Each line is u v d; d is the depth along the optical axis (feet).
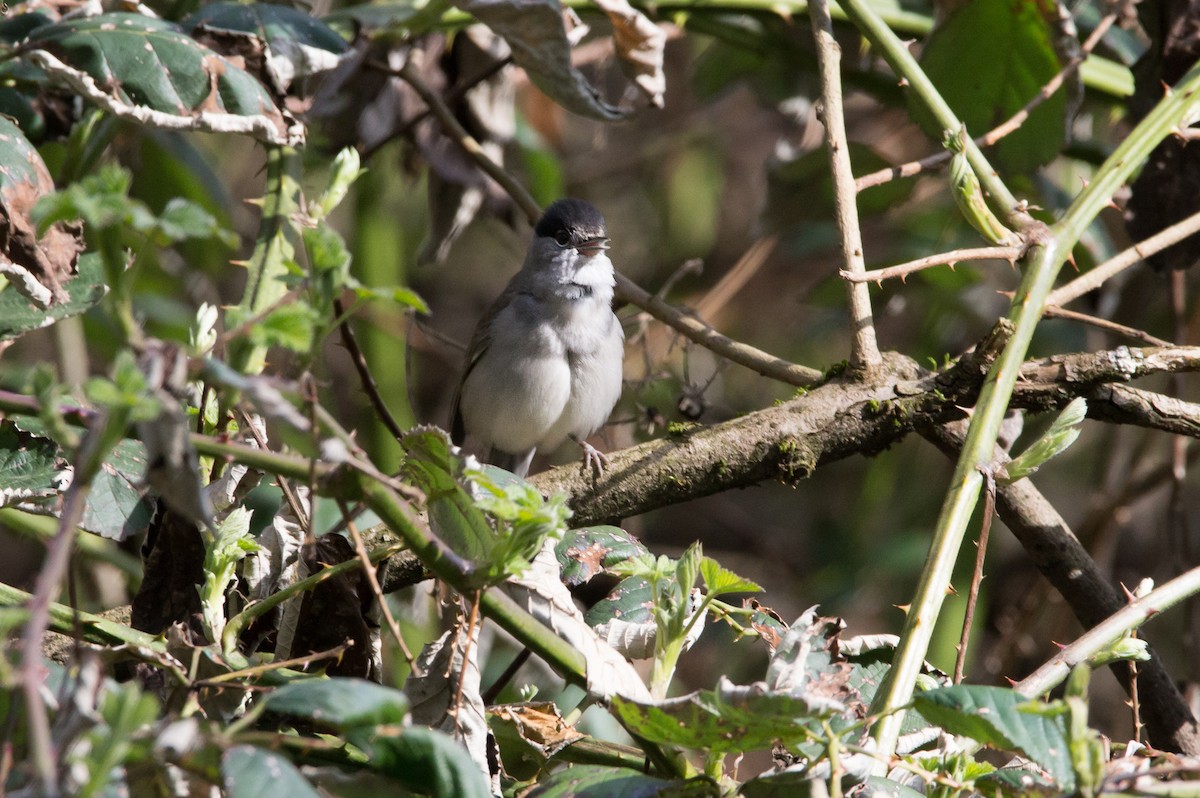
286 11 20.12
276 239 18.25
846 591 40.60
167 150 28.66
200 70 16.12
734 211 45.83
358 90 30.14
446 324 47.83
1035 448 15.65
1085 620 21.44
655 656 13.15
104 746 7.99
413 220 43.32
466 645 12.86
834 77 21.16
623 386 36.60
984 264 39.34
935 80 25.95
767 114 45.47
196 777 9.41
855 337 20.48
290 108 19.98
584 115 22.89
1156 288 34.37
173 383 8.88
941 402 19.77
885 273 18.03
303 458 10.79
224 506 15.12
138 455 16.20
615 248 48.62
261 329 9.12
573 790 12.03
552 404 33.47
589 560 15.81
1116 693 38.81
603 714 26.00
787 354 43.32
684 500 20.54
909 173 21.06
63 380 27.86
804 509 46.55
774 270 42.91
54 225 15.05
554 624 12.70
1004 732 10.54
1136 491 33.22
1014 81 25.59
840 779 11.41
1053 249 18.71
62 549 8.09
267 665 12.44
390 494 10.75
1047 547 21.31
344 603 14.96
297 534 15.46
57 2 17.95
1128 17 27.71
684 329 25.21
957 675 15.08
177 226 8.25
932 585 14.64
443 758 10.53
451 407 35.94
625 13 23.61
